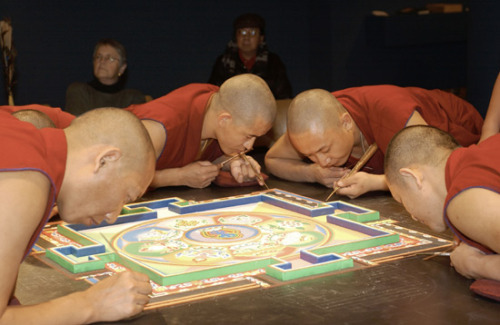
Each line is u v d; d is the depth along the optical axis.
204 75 6.66
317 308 1.41
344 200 2.40
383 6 6.80
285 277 1.57
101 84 4.43
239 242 1.88
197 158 2.82
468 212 1.42
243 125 2.55
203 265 1.68
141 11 6.32
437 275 1.59
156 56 6.45
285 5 6.86
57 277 1.63
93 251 1.80
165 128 2.58
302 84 7.08
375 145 2.58
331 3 6.59
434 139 1.64
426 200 1.62
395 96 2.64
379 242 1.83
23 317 1.26
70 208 1.39
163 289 1.53
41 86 6.04
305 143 2.48
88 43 6.16
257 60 5.22
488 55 3.76
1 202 1.22
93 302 1.36
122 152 1.38
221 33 6.66
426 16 6.68
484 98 3.81
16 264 1.24
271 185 2.71
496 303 1.42
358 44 6.74
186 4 6.48
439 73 7.06
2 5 5.79
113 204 1.41
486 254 1.54
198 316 1.38
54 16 6.00
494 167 1.44
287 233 1.96
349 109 2.70
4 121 1.35
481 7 3.75
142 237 1.95
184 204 2.28
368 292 1.49
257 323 1.34
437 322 1.33
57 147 1.34
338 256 1.68
